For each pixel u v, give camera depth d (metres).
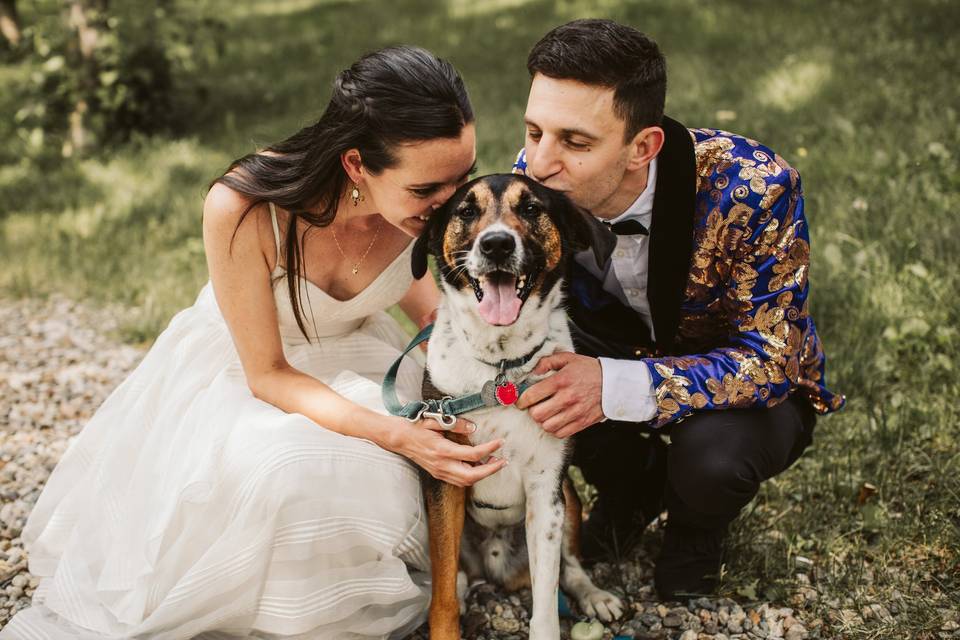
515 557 2.86
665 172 2.47
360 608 2.51
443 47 10.34
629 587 2.83
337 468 2.43
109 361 4.67
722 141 2.52
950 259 4.18
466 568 2.88
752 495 2.61
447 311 2.66
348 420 2.54
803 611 2.63
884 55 7.30
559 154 2.42
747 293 2.52
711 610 2.67
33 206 6.99
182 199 6.74
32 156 8.23
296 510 2.36
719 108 6.89
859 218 4.73
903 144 5.50
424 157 2.35
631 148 2.42
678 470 2.56
